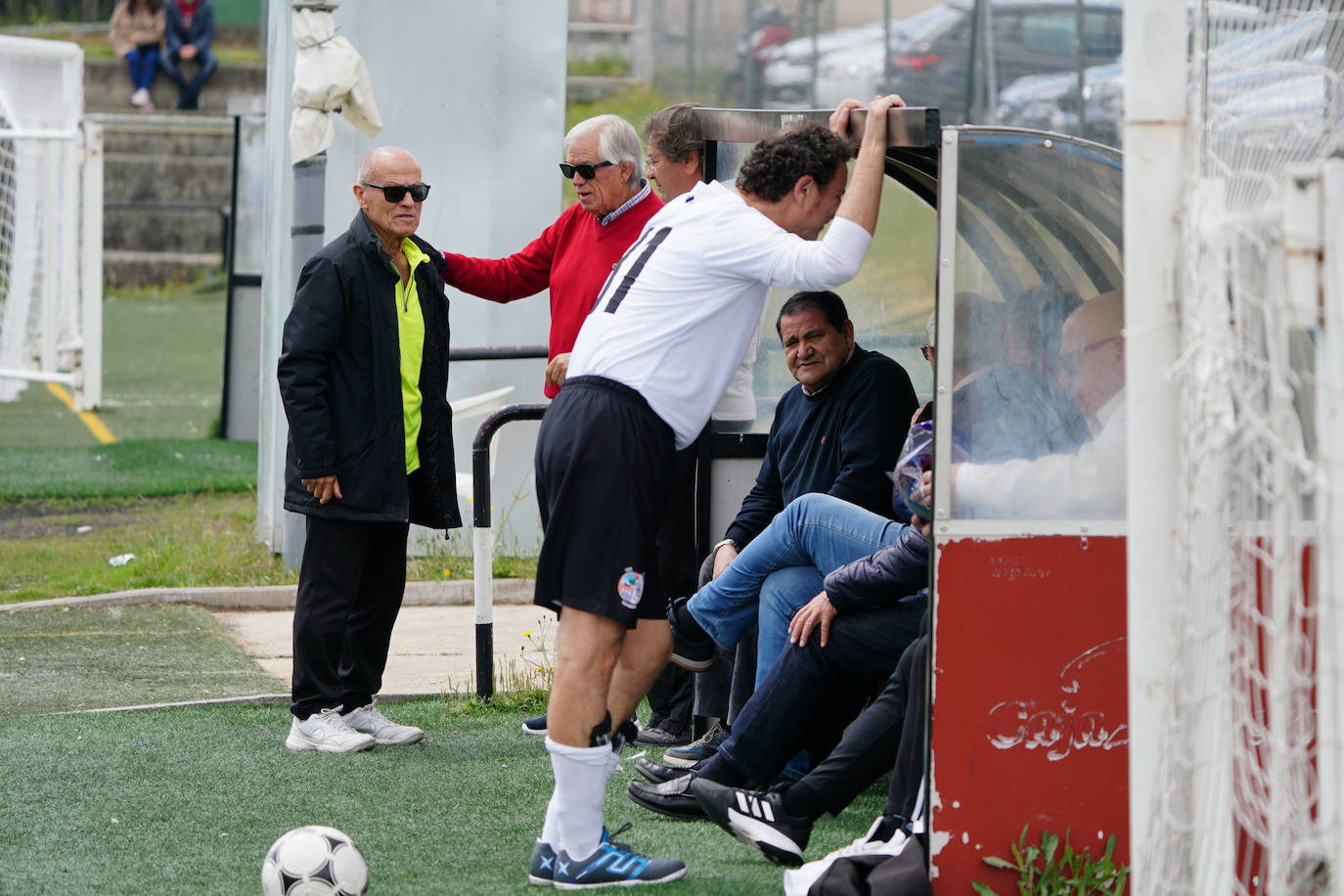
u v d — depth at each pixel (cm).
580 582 1195
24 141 4828
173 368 5812
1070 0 4747
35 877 1257
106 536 3105
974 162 1139
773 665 1398
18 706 1872
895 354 1897
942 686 1144
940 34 4681
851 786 1294
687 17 4138
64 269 4819
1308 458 944
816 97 4522
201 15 7919
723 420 1739
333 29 2434
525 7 2772
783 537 1438
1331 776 902
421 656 2205
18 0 9825
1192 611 908
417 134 2786
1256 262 901
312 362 1616
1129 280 957
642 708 1983
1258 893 984
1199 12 991
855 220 1178
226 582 2672
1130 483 966
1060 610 1145
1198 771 927
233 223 4397
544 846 1255
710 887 1247
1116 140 4800
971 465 1141
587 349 1237
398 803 1482
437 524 1753
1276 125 1034
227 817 1432
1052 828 1156
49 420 4712
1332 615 892
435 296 1731
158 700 1916
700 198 1251
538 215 2817
